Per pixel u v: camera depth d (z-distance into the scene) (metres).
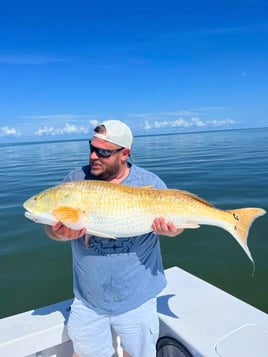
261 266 6.64
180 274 3.36
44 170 26.14
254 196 12.22
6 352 2.44
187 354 2.43
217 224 2.53
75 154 46.25
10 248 8.09
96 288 2.45
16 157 47.56
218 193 13.05
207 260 7.08
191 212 2.47
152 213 2.40
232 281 6.18
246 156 27.91
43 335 2.57
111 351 2.62
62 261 7.27
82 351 2.56
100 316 2.49
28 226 9.77
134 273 2.45
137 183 2.58
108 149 2.38
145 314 2.47
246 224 2.59
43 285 6.27
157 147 50.03
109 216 2.35
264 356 2.21
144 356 2.52
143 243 2.49
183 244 7.95
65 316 2.76
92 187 2.37
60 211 2.27
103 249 2.42
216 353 2.26
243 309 2.73
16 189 17.06
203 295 2.95
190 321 2.59
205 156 30.39
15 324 2.66
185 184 15.51
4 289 6.15
